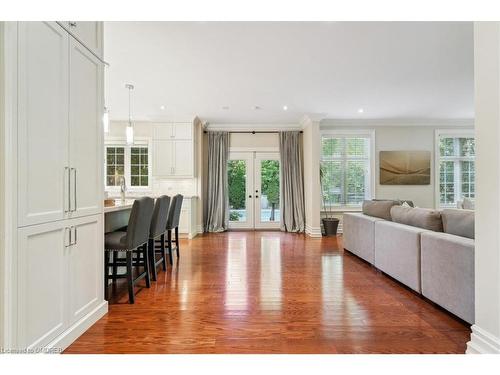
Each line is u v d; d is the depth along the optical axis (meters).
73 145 1.94
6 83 1.43
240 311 2.41
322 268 3.72
